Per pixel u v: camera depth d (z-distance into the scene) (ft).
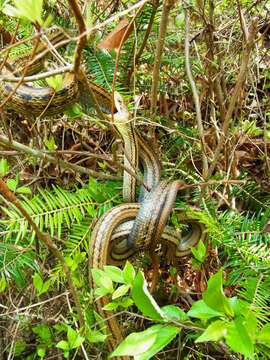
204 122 1.98
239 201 1.94
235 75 2.04
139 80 1.96
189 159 1.90
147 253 1.73
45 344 1.49
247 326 0.80
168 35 1.98
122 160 1.78
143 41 1.71
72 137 2.07
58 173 1.72
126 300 1.10
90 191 1.61
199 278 1.81
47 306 1.68
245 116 2.20
